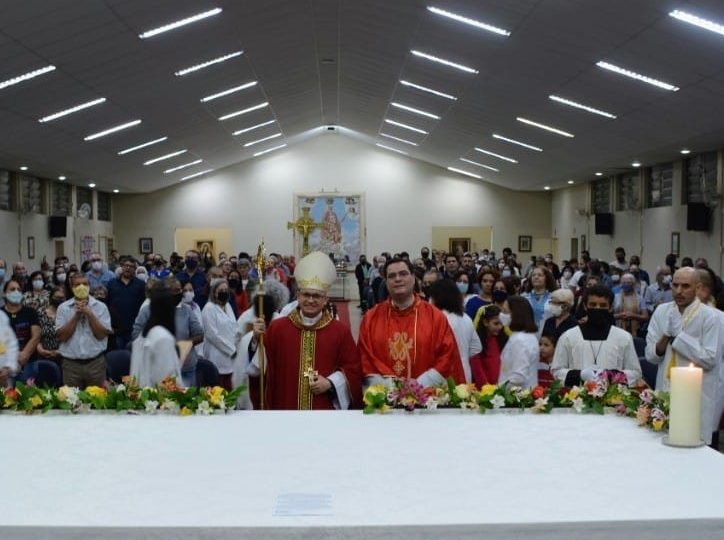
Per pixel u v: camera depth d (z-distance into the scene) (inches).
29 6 426.0
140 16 491.8
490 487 98.3
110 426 130.6
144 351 203.8
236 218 1300.4
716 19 409.7
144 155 984.3
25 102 609.6
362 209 1302.9
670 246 862.5
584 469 106.0
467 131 944.9
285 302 301.3
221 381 337.1
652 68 516.7
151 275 644.7
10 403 140.6
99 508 91.4
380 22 596.1
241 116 940.6
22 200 930.7
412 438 122.1
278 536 84.7
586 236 1155.3
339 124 1186.6
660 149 757.9
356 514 88.6
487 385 144.1
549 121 765.3
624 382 142.9
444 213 1309.1
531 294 362.3
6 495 96.2
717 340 236.1
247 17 561.9
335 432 125.8
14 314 313.4
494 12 497.0
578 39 501.4
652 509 89.8
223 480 101.6
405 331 193.8
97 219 1222.9
